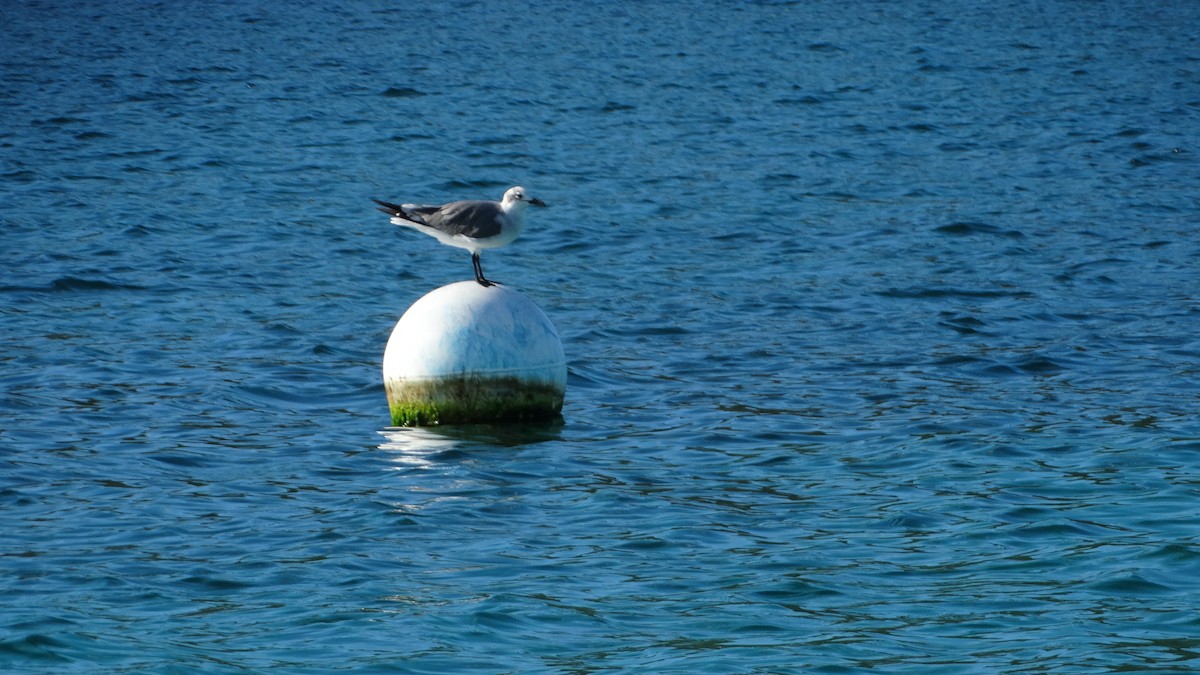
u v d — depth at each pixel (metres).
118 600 12.47
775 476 16.38
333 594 12.61
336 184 38.59
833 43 66.12
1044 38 67.69
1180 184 37.81
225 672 10.84
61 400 19.81
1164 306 25.55
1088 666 10.91
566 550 13.85
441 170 40.62
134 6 80.88
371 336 24.00
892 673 10.84
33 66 59.78
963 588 12.73
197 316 25.19
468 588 12.77
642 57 62.50
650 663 11.05
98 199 35.97
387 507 15.21
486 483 16.14
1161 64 59.88
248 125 47.56
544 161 41.78
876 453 17.23
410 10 79.81
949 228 32.69
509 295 18.91
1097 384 20.45
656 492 15.77
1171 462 16.50
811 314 25.42
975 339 23.47
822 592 12.67
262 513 15.08
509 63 61.25
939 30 70.25
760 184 38.22
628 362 22.22
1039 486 15.74
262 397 20.23
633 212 34.97
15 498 15.57
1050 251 30.42
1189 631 11.62
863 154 42.41
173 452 17.45
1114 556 13.47
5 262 29.03
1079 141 44.06
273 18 76.50
